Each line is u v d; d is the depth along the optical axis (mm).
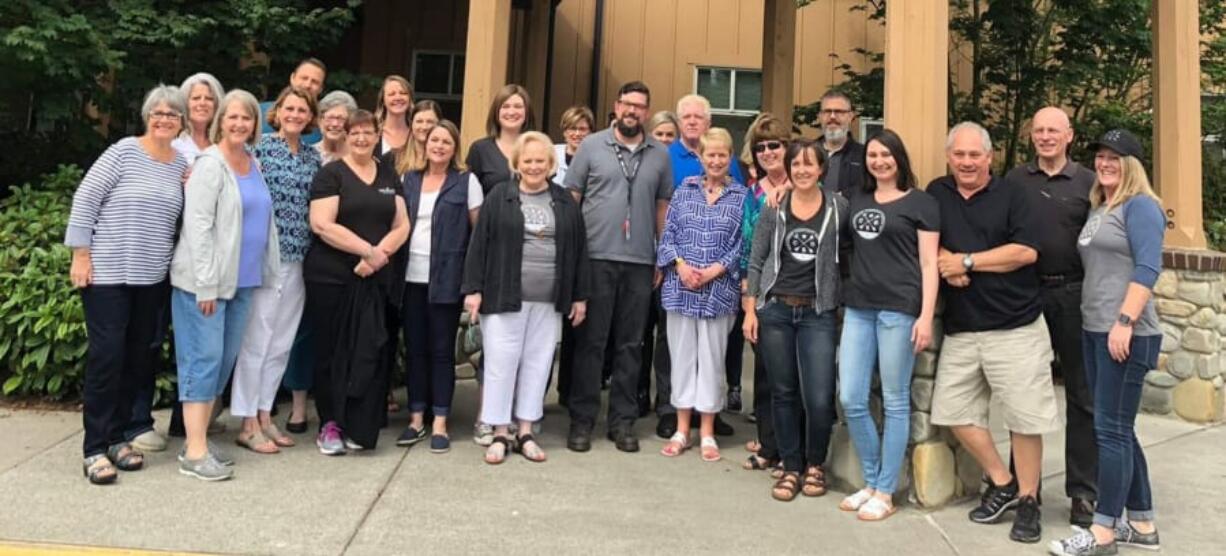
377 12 9695
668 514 3309
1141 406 5895
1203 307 5652
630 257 4125
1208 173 7613
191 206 3396
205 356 3432
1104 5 7320
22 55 5168
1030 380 3186
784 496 3539
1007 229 3219
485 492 3449
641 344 4258
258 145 3873
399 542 2895
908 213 3266
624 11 9703
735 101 9734
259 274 3650
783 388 3596
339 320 3803
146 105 3393
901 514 3436
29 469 3455
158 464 3592
